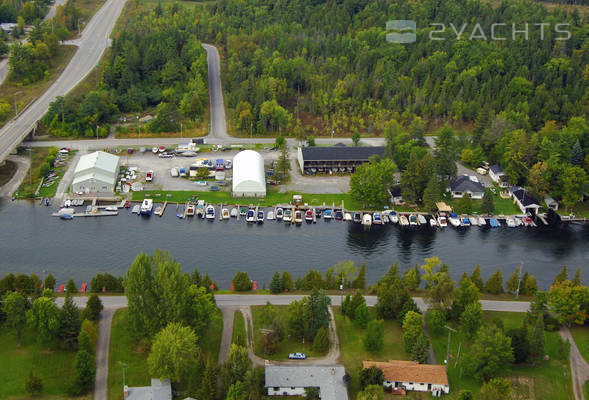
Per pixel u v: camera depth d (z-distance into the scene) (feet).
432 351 533.96
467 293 574.56
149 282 507.71
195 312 517.55
